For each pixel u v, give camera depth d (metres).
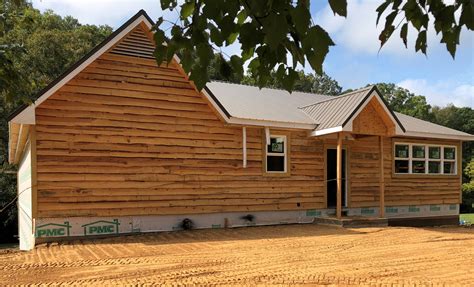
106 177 11.21
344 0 1.68
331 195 15.30
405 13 2.49
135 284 6.34
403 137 16.66
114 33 11.16
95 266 7.61
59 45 25.23
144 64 11.84
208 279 6.62
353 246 9.78
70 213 10.73
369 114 13.76
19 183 20.80
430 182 17.38
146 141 11.78
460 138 17.81
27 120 10.04
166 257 8.38
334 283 6.44
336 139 15.18
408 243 10.32
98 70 11.22
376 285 6.34
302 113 15.29
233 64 2.75
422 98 56.97
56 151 10.63
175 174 12.18
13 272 7.20
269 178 13.79
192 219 12.48
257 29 2.21
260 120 13.21
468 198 35.78
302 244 9.99
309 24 1.82
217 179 12.86
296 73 2.44
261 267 7.48
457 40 2.40
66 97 10.80
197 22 2.50
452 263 7.95
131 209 11.51
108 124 11.28
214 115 12.88
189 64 2.65
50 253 9.01
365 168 15.78
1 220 25.17
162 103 12.05
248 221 13.38
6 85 4.10
